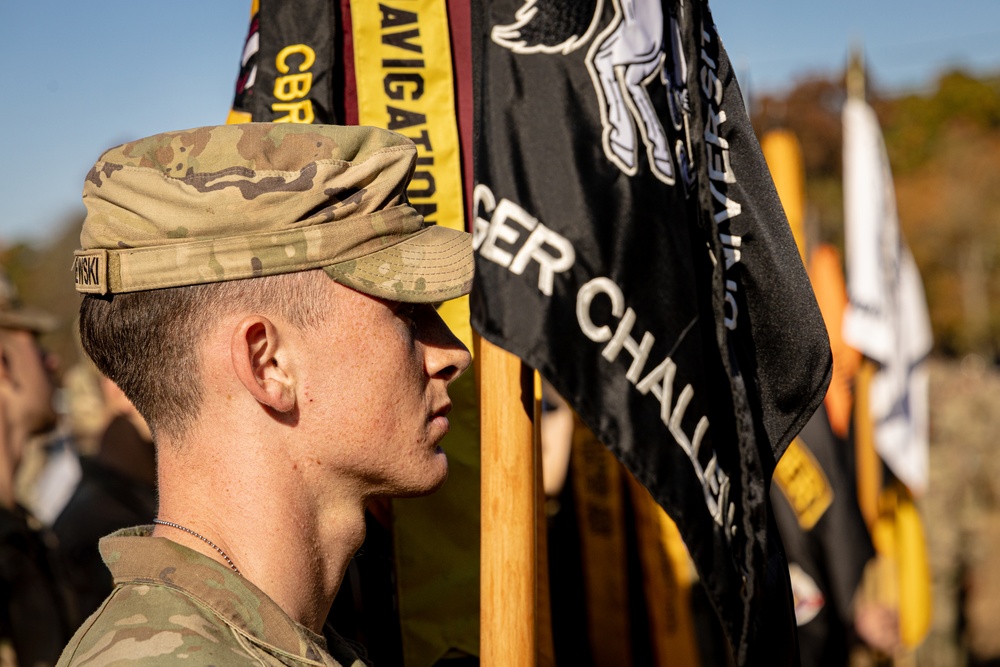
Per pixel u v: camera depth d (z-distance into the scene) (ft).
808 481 9.65
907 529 12.25
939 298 68.39
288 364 3.37
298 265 3.33
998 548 19.80
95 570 8.36
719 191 4.34
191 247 3.27
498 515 3.97
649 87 4.00
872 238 11.51
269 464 3.35
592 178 3.80
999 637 19.45
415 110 5.09
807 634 9.46
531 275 3.70
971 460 18.21
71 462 16.99
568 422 8.91
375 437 3.49
